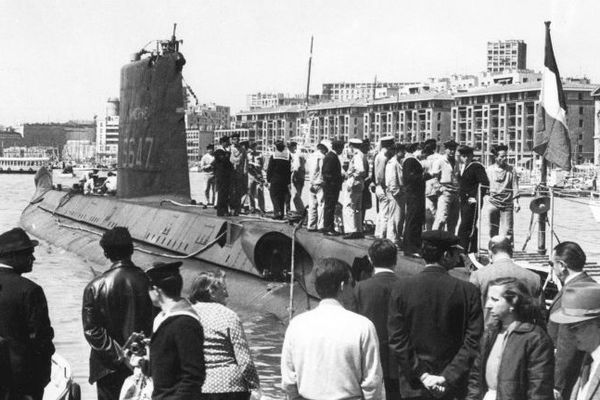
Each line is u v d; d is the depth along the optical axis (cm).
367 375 663
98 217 3155
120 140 3023
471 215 1700
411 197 1592
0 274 777
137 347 794
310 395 660
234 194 2336
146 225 2619
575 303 592
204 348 709
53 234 3509
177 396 621
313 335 663
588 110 15550
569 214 6525
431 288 791
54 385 1018
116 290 867
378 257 880
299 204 2342
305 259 1823
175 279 669
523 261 1603
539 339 635
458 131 17638
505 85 16475
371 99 19875
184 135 2734
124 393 772
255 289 1870
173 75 2697
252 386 720
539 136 1703
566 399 718
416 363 778
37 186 4872
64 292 2312
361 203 1859
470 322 783
